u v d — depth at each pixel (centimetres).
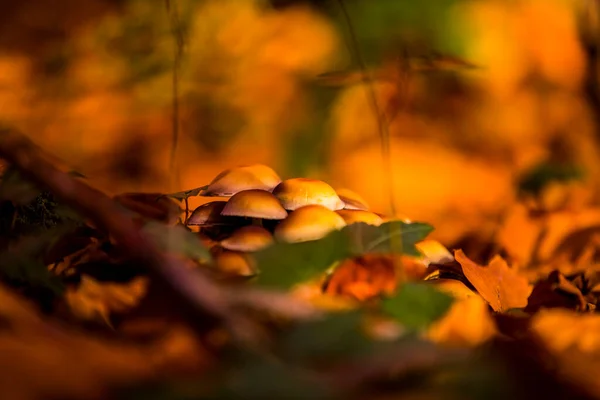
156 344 50
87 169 132
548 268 89
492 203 121
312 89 137
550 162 130
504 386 47
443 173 129
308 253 55
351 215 67
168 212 65
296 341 48
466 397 47
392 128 137
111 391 47
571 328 53
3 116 133
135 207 64
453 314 53
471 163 133
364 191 129
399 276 58
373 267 58
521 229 96
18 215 65
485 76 136
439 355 48
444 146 136
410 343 48
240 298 51
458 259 69
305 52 137
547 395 49
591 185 121
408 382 47
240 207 65
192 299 50
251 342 49
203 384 45
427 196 125
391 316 53
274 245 55
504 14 133
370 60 98
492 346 51
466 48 122
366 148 135
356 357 47
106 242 64
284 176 135
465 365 48
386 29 99
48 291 59
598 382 49
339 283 58
